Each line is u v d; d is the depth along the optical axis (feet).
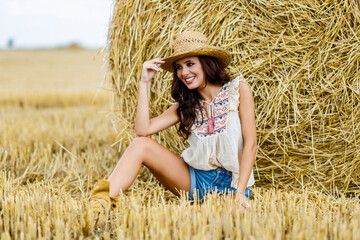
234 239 5.94
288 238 5.64
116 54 10.75
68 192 9.45
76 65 82.12
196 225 6.22
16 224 6.45
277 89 9.00
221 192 8.32
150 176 10.77
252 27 9.07
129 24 10.19
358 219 6.27
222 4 9.18
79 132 16.03
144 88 8.46
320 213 7.11
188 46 7.82
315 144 9.18
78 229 6.54
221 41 9.27
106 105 29.17
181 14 9.55
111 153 12.90
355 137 8.95
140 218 6.42
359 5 8.57
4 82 46.24
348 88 8.84
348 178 9.23
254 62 9.10
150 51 10.07
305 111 9.06
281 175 9.53
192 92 8.27
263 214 6.74
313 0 8.75
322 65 8.82
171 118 8.63
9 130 16.12
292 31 8.87
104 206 7.27
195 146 8.27
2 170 11.37
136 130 8.50
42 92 33.22
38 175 11.03
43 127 16.85
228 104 7.98
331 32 8.71
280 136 9.25
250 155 7.85
